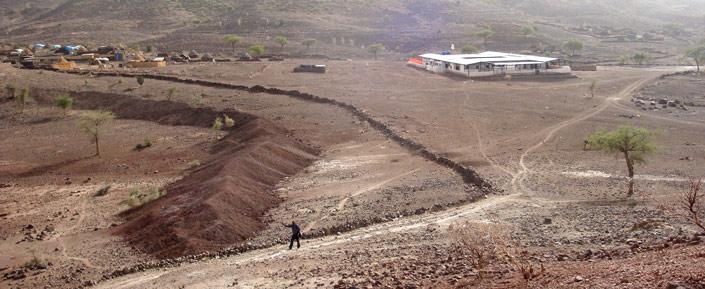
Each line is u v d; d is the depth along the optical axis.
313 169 56.81
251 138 67.56
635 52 167.38
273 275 28.75
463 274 23.12
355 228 38.41
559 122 76.19
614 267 19.19
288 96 92.69
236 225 39.28
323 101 88.12
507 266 23.23
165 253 35.78
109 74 110.56
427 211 41.12
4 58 130.00
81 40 177.88
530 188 46.59
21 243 40.81
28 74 108.50
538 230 33.25
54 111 90.38
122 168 62.25
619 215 36.22
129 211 46.72
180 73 114.62
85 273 33.75
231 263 32.69
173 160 64.31
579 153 59.69
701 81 110.62
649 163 54.72
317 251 33.25
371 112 80.00
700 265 16.80
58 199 52.38
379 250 31.56
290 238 36.84
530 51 168.12
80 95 96.19
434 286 21.72
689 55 137.25
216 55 154.38
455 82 109.56
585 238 30.16
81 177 59.78
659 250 22.61
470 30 191.62
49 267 35.38
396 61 149.00
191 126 80.31
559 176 50.34
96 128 68.62
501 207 41.31
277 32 185.88
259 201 45.34
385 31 191.00
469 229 25.64
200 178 51.59
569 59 153.50
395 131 69.44
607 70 129.25
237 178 48.34
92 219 45.91
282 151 59.34
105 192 53.72
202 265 32.94
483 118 78.19
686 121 76.38
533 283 19.39
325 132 71.88
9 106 92.44
